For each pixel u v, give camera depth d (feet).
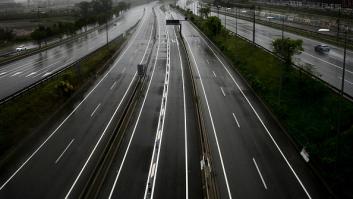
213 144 106.73
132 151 102.73
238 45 239.30
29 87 146.30
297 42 159.12
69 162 97.25
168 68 202.28
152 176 89.30
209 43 281.13
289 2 401.90
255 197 81.10
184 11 530.27
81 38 329.52
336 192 81.87
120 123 117.80
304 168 93.97
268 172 91.66
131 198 80.59
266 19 371.76
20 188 85.10
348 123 107.86
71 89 150.61
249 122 123.24
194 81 172.96
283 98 138.72
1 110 123.24
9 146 106.01
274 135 113.39
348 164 90.63
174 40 301.84
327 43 225.35
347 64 171.73
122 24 449.48
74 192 83.41
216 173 90.79
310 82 138.82
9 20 449.89
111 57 227.40
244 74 177.47
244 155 100.22
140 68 172.35
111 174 90.38
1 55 237.25
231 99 146.82
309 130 112.47
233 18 422.41
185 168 93.25
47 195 82.38
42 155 101.24
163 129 118.11
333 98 123.65
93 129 119.14
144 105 141.69
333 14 293.84
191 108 137.69
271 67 174.19
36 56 235.61
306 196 81.82
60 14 514.27
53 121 126.31
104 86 168.96
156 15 547.49
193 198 80.28
